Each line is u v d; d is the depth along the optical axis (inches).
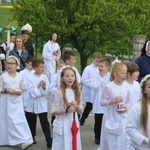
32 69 364.2
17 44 443.5
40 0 696.4
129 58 747.4
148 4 754.2
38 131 373.7
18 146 333.7
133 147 207.2
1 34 596.7
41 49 728.3
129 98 287.3
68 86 262.7
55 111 260.5
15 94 329.7
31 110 335.6
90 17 671.8
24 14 709.3
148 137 201.5
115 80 284.8
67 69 261.9
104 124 284.0
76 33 697.6
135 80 305.1
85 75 369.7
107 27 711.1
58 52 594.2
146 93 202.2
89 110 387.9
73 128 259.0
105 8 687.1
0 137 332.5
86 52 699.4
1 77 330.0
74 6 690.2
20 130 327.3
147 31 761.6
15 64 331.6
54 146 265.1
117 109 278.1
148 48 339.3
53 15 692.1
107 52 727.7
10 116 328.2
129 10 747.4
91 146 335.3
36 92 327.3
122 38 720.3
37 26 697.0
